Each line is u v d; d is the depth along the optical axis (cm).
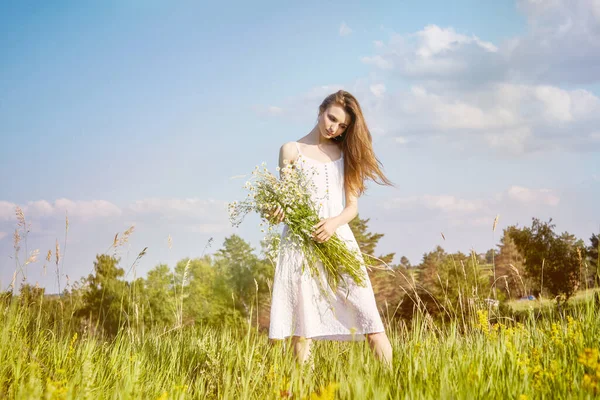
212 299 4072
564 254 3142
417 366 267
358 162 382
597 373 220
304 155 382
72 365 313
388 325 418
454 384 244
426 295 1038
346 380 251
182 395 262
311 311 355
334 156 389
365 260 371
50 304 416
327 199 377
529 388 240
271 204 354
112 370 304
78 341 360
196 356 373
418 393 228
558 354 297
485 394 232
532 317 391
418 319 395
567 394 229
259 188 358
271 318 356
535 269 3266
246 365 289
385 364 286
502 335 333
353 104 376
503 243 3662
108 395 264
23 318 379
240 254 4400
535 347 310
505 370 257
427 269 3158
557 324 348
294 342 349
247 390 261
